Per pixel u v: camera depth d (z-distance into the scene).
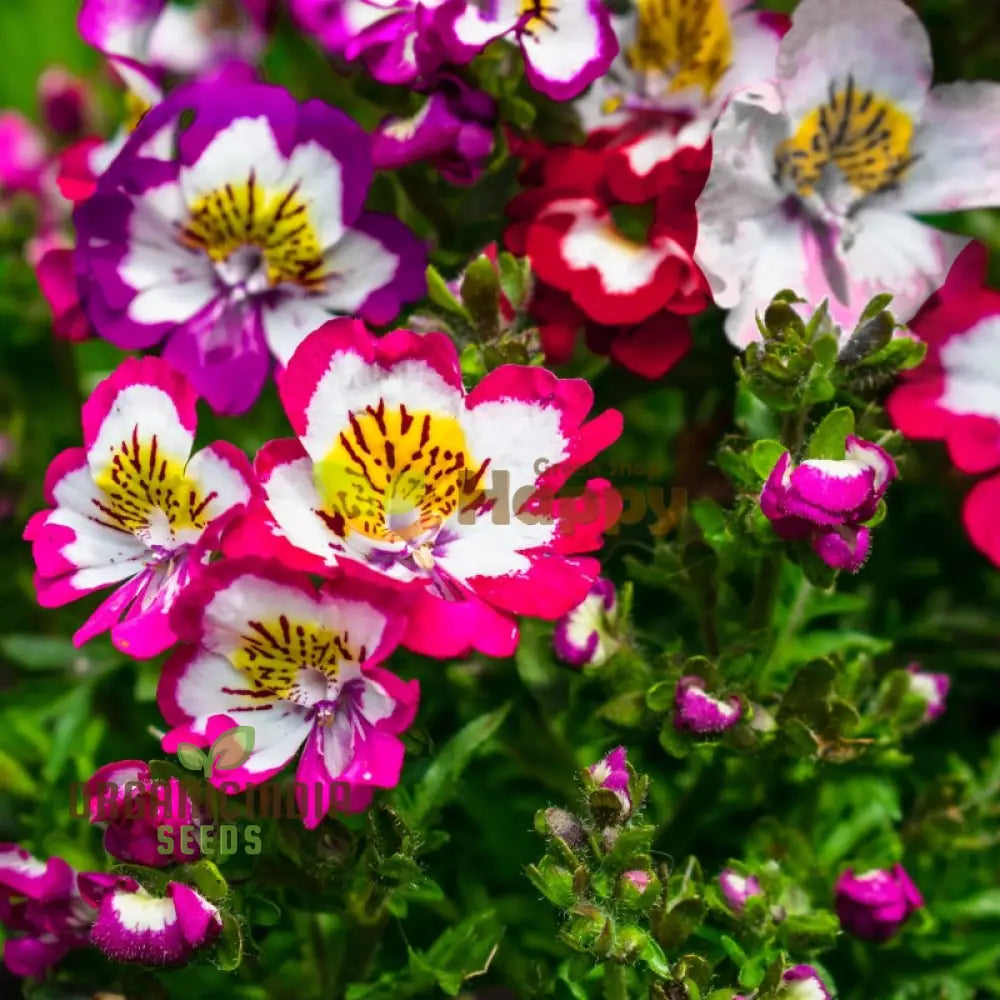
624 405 0.46
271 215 0.41
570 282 0.41
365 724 0.38
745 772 0.43
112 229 0.41
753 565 0.42
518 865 0.44
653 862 0.40
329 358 0.38
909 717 0.42
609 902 0.38
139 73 0.44
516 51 0.42
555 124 0.42
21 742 0.47
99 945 0.38
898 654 0.47
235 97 0.41
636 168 0.42
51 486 0.40
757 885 0.41
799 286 0.42
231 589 0.37
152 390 0.39
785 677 0.43
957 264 0.43
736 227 0.41
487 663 0.43
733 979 0.41
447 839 0.41
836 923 0.41
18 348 0.54
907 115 0.42
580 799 0.39
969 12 0.48
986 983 0.45
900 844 0.44
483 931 0.43
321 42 0.43
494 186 0.43
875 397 0.42
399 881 0.39
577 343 0.44
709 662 0.40
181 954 0.38
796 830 0.43
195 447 0.48
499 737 0.44
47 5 0.68
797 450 0.40
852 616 0.47
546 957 0.44
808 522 0.38
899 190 0.42
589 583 0.38
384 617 0.37
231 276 0.42
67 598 0.39
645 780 0.39
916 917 0.43
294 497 0.38
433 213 0.43
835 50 0.41
